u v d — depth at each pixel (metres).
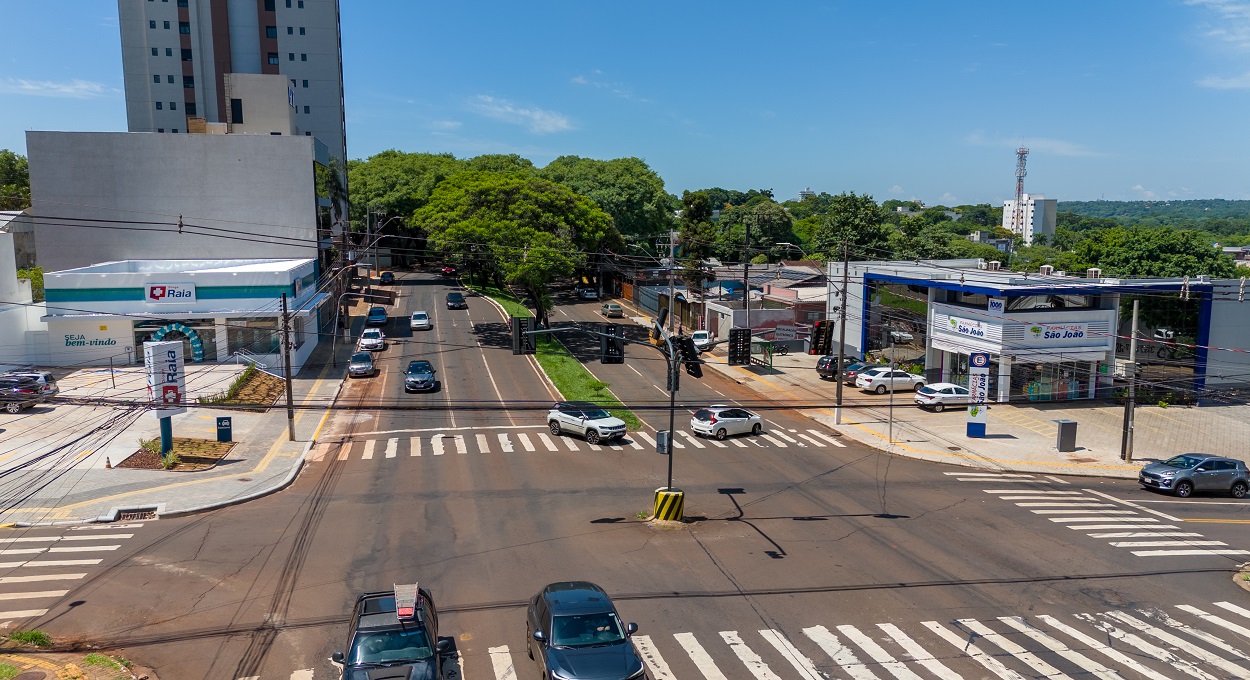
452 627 17.45
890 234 97.50
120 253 57.97
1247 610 19.09
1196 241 69.69
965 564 21.89
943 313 48.50
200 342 48.31
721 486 29.92
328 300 66.88
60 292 46.81
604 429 36.22
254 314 48.19
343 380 48.47
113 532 23.98
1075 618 18.39
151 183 58.06
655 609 18.47
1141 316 47.50
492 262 63.00
